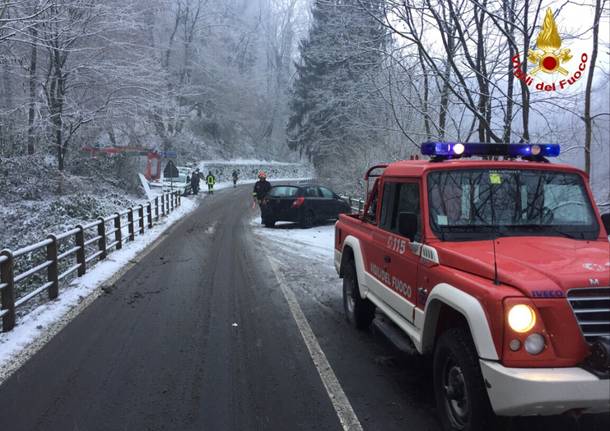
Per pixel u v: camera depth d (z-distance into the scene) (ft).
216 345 19.70
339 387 15.69
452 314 13.21
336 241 25.14
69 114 79.20
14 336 21.02
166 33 169.27
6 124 78.28
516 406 9.96
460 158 16.46
